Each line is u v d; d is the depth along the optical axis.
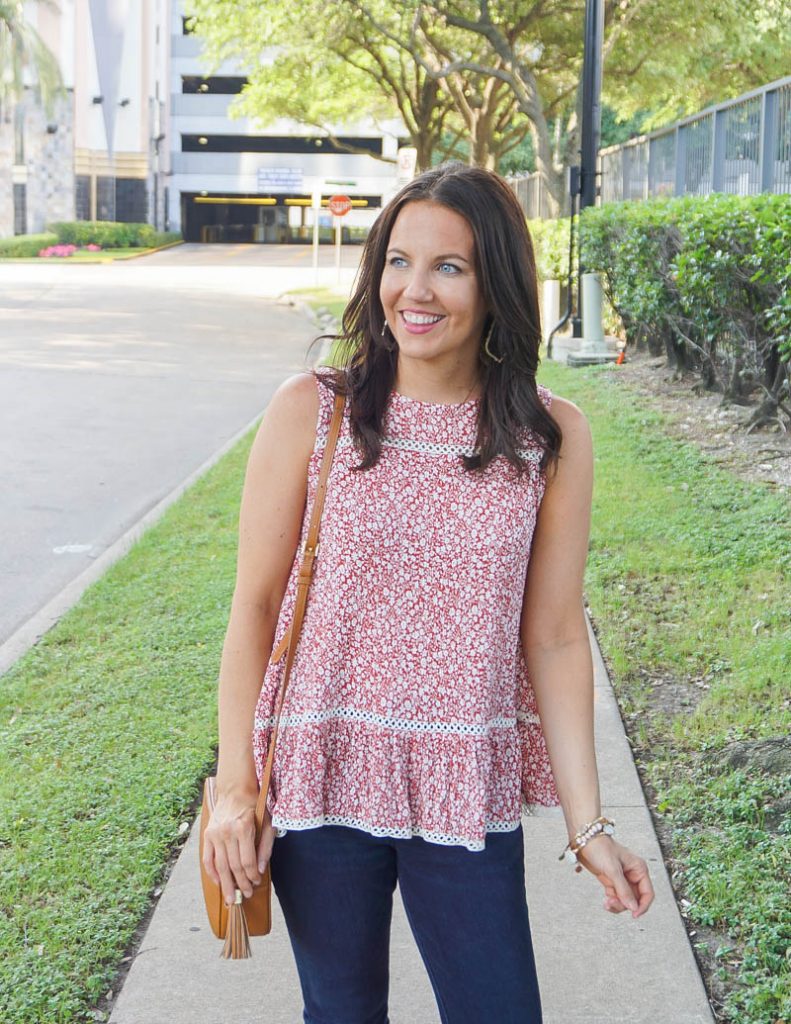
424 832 1.95
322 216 70.75
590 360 14.62
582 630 2.10
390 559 1.92
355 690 1.95
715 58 29.72
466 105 32.22
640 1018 2.92
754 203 8.62
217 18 29.30
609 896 2.00
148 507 9.20
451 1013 1.99
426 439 1.95
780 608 5.64
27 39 52.53
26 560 7.80
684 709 4.77
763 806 3.88
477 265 1.92
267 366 17.84
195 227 72.06
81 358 18.25
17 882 3.54
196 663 5.45
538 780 2.14
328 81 36.38
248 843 1.93
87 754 4.47
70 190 61.81
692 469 8.38
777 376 9.05
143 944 3.26
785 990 2.97
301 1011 2.98
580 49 28.77
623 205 13.58
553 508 2.03
